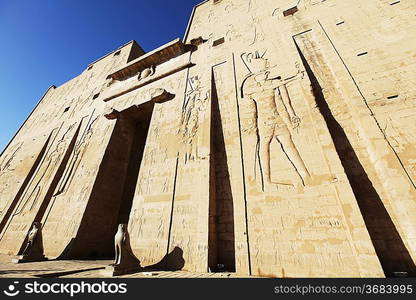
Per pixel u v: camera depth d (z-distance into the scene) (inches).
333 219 241.6
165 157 414.6
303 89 339.9
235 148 348.5
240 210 298.2
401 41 311.4
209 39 553.3
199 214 318.0
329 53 358.9
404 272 204.1
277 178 293.6
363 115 281.1
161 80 560.4
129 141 602.5
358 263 212.5
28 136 824.3
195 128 411.2
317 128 297.3
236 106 389.4
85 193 485.7
